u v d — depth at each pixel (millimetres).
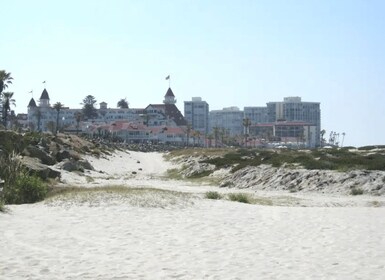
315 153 54969
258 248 13477
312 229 16812
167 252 12781
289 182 41062
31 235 14625
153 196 22828
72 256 12102
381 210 22844
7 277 10023
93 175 53438
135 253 12609
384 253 12859
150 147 170125
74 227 16141
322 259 12133
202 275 10438
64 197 22297
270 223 18047
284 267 11250
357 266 11391
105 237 14695
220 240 14594
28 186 24234
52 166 46250
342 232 16250
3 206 19281
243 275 10461
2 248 12758
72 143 80312
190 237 14969
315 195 35938
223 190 41219
